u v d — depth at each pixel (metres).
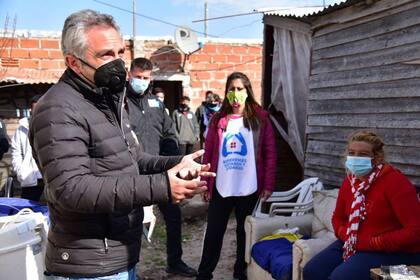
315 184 4.35
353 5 4.18
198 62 9.02
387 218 2.63
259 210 4.12
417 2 3.49
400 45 3.69
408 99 3.62
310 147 4.96
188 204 6.45
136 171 1.74
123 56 1.67
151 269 4.39
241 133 3.66
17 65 7.71
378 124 3.94
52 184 1.45
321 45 4.76
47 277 1.71
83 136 1.54
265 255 3.39
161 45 8.75
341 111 4.45
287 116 5.62
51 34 7.82
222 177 3.65
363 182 2.76
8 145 5.40
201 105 8.88
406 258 2.56
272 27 6.05
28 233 2.55
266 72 6.15
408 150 3.63
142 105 3.86
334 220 3.09
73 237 1.61
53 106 1.51
